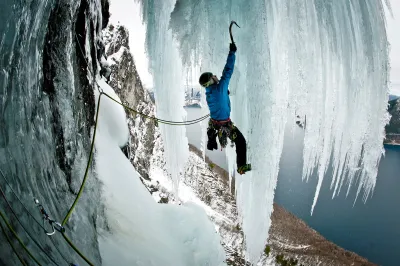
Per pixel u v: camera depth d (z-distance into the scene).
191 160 29.73
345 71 5.80
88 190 6.05
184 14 6.13
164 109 7.61
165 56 7.18
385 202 46.47
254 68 5.57
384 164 75.62
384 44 5.78
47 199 4.00
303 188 45.84
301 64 5.84
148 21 6.98
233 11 5.65
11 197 3.11
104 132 9.02
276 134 6.07
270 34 5.68
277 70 5.94
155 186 15.74
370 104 5.92
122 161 8.91
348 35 5.66
